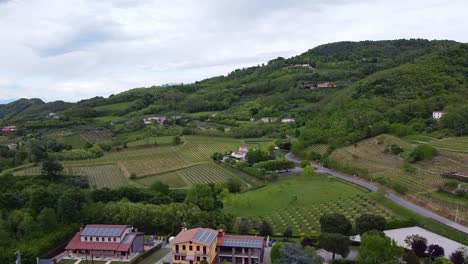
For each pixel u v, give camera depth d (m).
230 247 128.50
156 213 160.00
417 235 128.50
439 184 181.75
